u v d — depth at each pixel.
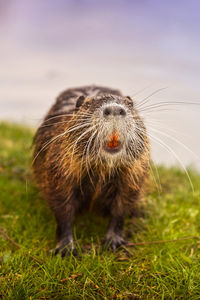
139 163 3.01
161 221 3.77
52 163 3.11
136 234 3.51
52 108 3.84
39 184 3.63
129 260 2.99
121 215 3.35
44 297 2.53
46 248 3.22
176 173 5.16
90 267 2.84
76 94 3.73
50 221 3.64
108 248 3.26
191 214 3.83
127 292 2.61
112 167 2.94
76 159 2.95
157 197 4.29
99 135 2.65
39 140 3.59
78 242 3.30
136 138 2.82
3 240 3.22
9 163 5.00
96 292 2.59
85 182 3.19
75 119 2.86
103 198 3.34
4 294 2.52
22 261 2.87
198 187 4.71
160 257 3.01
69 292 2.54
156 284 2.69
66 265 2.90
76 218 3.70
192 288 2.62
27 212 3.79
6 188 4.27
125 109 2.65
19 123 7.25
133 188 3.20
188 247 3.24
